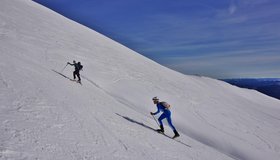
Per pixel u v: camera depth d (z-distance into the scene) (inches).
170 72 1770.4
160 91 1109.1
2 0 1487.5
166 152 340.2
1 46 592.4
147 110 816.3
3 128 195.8
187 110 1027.9
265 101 2313.0
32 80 375.9
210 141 772.6
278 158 805.9
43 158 178.2
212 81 2266.2
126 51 1803.6
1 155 158.7
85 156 210.4
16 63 444.5
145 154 288.2
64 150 204.4
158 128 548.1
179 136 531.8
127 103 781.3
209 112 1129.4
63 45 1133.7
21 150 175.3
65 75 693.9
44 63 700.7
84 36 1619.1
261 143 911.7
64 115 289.1
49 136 217.6
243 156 749.3
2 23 1013.2
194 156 398.6
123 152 260.8
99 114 380.8
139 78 1179.3
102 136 282.0
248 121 1209.4
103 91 774.5
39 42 986.7
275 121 1434.5
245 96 2246.6
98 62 1125.7
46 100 311.7
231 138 863.7
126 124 407.2
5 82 309.1
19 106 256.1
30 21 1301.7
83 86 623.5
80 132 261.0
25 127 214.2
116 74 1073.5
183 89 1381.6
